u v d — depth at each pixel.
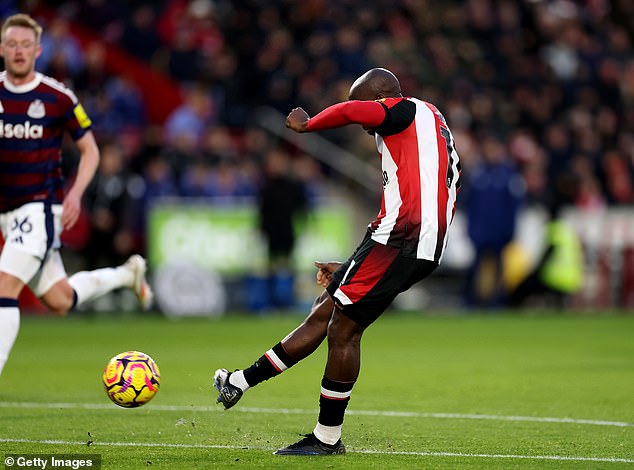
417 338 52.19
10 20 25.30
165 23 78.12
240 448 21.83
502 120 81.31
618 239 75.00
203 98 67.56
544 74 86.56
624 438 23.52
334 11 78.19
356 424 25.61
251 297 65.38
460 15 88.75
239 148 70.44
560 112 84.50
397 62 77.38
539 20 91.44
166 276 63.75
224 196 64.94
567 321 63.22
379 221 20.80
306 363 40.84
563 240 72.25
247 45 76.50
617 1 99.50
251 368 21.88
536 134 81.94
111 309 65.75
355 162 69.38
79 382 34.31
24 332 53.84
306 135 70.44
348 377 20.77
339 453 21.08
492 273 69.12
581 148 77.56
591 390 32.72
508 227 67.69
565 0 97.12
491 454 21.25
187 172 65.25
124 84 68.88
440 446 22.28
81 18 75.69
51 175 25.86
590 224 73.94
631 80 91.25
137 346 46.88
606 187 78.25
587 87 86.38
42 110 25.45
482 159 73.06
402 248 20.53
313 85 70.75
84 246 62.00
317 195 66.81
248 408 28.38
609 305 74.88
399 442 22.84
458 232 70.81
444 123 21.36
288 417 26.70
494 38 88.75
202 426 25.06
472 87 82.56
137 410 27.81
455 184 21.25
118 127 67.62
